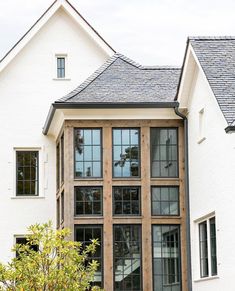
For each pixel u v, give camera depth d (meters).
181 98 22.97
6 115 26.56
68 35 27.23
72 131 23.09
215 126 20.38
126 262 22.67
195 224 22.41
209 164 20.89
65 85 26.97
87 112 23.14
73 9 27.06
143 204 22.91
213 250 20.81
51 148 26.41
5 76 26.78
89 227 22.78
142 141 23.19
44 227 16.80
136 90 24.02
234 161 19.06
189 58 22.31
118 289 22.50
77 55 27.19
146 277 22.55
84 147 23.12
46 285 15.73
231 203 19.09
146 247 22.70
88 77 26.48
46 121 25.11
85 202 22.89
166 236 22.91
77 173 23.00
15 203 26.05
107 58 27.25
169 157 23.34
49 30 27.19
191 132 22.80
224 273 19.36
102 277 22.47
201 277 21.94
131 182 23.00
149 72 25.12
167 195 23.14
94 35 27.08
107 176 22.95
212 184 20.59
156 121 23.36
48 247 16.19
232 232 18.98
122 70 25.11
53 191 26.16
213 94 20.17
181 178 23.17
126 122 23.25
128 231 22.86
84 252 16.88
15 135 26.47
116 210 22.89
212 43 22.33
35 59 27.00
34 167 26.41
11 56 26.69
